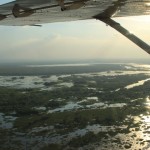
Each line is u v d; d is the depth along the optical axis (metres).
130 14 4.32
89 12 4.12
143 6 3.68
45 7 3.76
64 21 5.27
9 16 4.57
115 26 4.09
